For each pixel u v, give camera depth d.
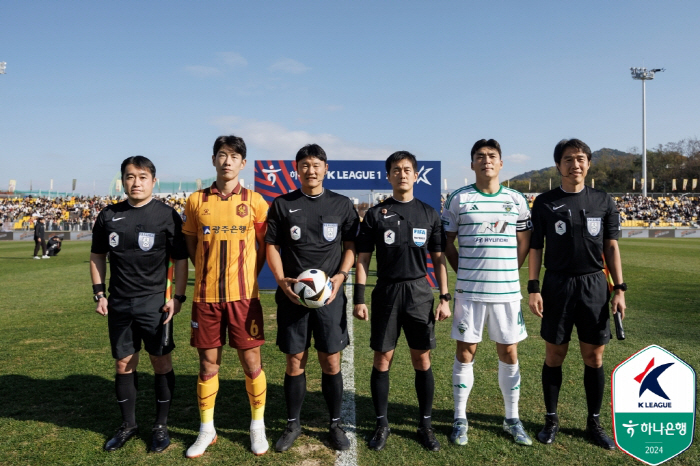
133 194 3.00
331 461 2.80
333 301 3.02
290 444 2.97
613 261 3.12
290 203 3.07
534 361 4.68
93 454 2.88
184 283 3.17
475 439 3.09
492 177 3.13
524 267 13.27
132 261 2.99
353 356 4.95
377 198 9.20
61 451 2.91
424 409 3.07
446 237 3.27
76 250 20.77
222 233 2.96
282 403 3.73
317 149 3.04
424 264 3.12
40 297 8.62
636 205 42.00
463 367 3.16
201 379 2.96
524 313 7.15
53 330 6.05
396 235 3.03
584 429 3.22
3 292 9.20
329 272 3.06
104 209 3.09
